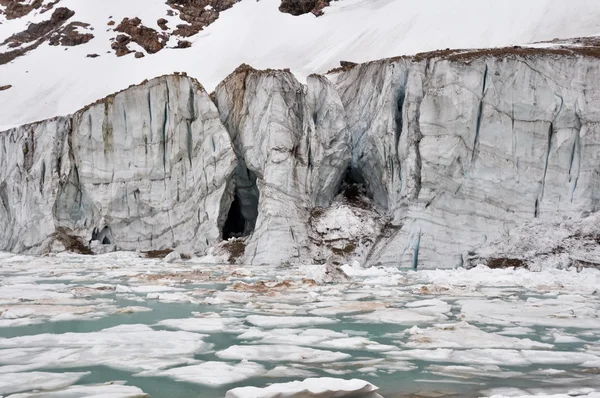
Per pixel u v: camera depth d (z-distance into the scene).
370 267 24.95
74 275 21.44
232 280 19.86
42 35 70.56
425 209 25.61
